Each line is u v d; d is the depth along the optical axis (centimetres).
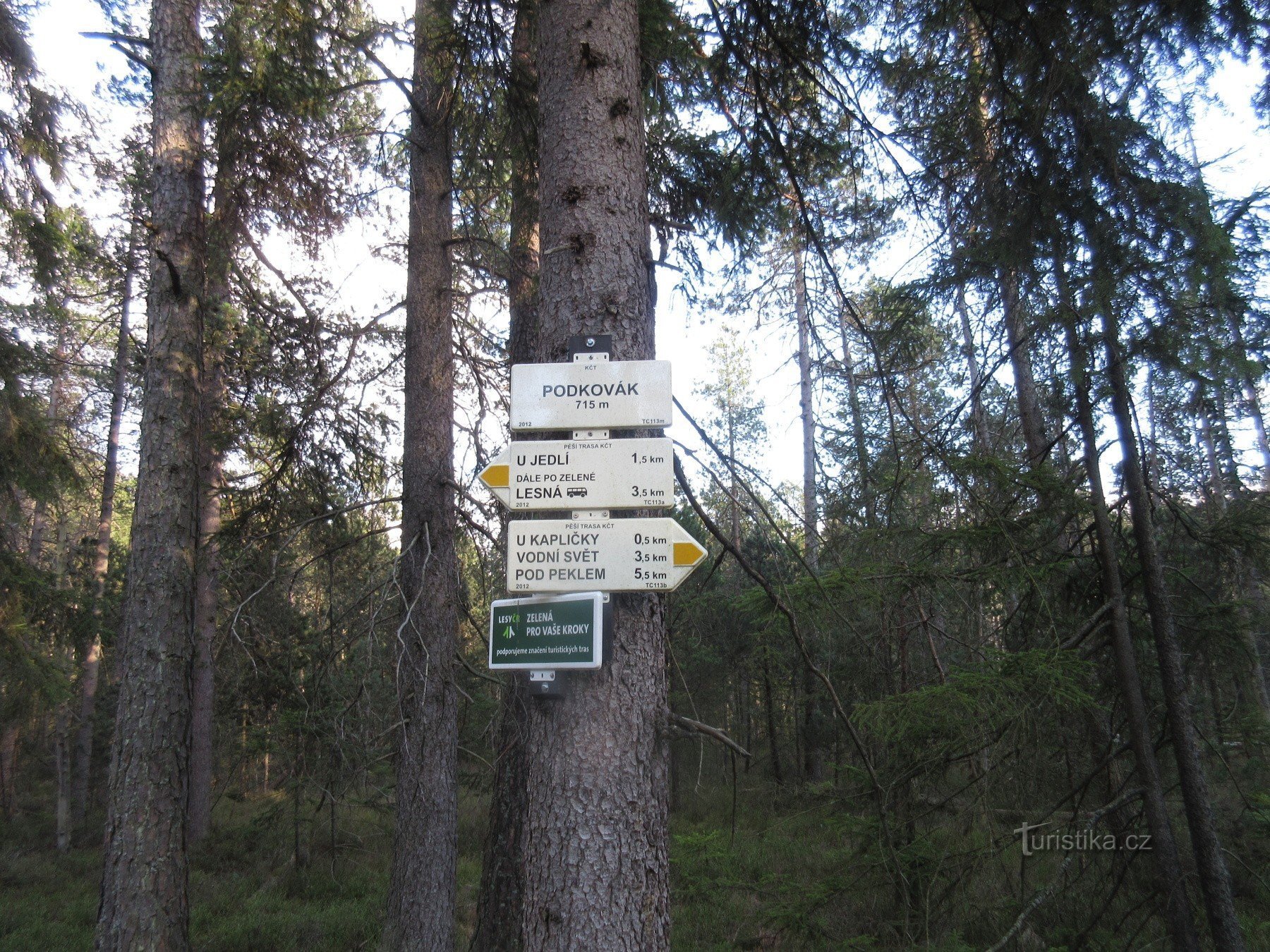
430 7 559
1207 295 467
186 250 684
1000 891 551
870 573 554
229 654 821
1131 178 460
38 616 928
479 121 623
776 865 827
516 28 586
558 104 355
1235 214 480
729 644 1258
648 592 310
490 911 631
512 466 306
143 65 697
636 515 310
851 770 609
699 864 670
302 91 617
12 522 986
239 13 627
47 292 919
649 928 280
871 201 550
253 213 752
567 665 289
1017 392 760
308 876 1242
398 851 648
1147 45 430
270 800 1594
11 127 827
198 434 678
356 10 701
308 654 852
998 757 526
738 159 518
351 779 673
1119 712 601
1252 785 636
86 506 1994
